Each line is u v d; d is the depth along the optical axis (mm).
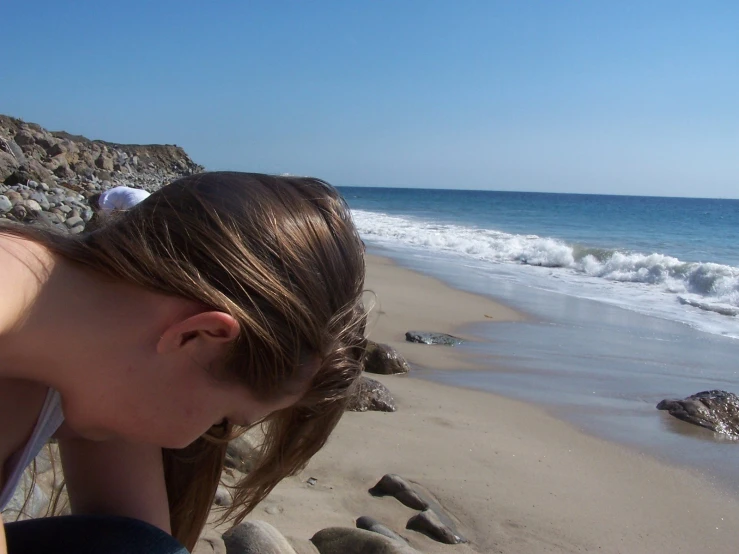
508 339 8547
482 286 12984
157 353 1016
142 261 1011
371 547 2541
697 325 9641
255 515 2992
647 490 4109
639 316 10227
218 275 1010
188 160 65938
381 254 18328
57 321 1000
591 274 15000
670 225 36500
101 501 1294
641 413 5688
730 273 12867
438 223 33312
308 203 1138
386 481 3562
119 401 1039
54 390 1064
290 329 1028
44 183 16922
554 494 3861
